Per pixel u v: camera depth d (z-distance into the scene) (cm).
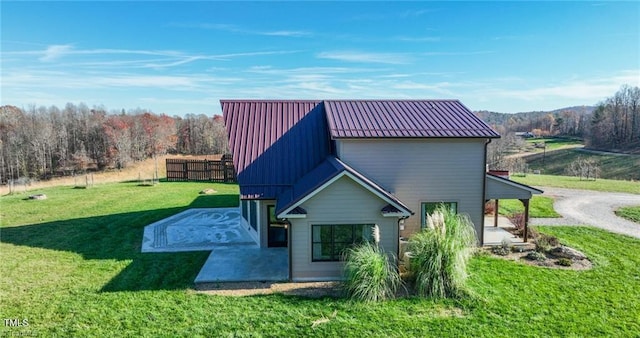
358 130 1438
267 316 918
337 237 1188
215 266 1266
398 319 901
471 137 1412
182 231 1712
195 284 1123
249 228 1669
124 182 3300
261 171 1504
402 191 1468
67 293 1050
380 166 1452
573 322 885
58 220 1906
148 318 909
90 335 833
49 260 1322
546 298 1005
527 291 1048
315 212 1168
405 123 1511
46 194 2648
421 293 1023
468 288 1038
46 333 842
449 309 952
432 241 1065
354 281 1020
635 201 2470
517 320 894
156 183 3136
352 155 1444
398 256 1199
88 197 2538
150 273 1204
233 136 1645
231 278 1165
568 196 2661
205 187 2997
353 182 1164
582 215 2058
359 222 1181
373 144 1439
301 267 1178
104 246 1490
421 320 896
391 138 1406
